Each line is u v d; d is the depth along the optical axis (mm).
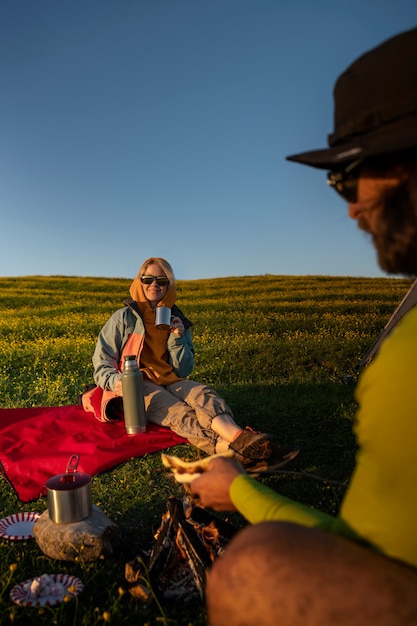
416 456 1023
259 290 22375
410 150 1142
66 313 17094
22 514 3441
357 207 1310
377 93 1192
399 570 1046
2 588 2580
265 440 3984
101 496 3859
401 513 1049
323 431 5090
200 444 4570
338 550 1088
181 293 22547
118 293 24391
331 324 12258
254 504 1424
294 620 1046
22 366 8672
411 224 1173
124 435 4832
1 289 24859
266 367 8383
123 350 5238
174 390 5047
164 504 3707
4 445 4598
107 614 2244
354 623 1007
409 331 1104
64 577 2641
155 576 2512
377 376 1097
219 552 2531
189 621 2365
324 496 3648
